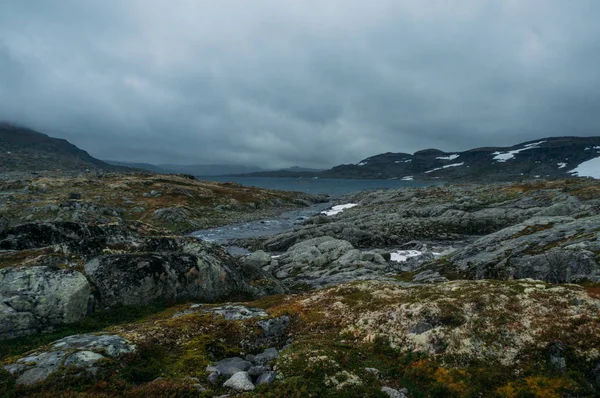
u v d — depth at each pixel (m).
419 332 20.11
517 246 43.91
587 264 31.70
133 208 112.88
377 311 23.59
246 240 87.75
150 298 29.98
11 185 133.62
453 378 16.78
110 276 29.06
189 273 33.12
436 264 52.12
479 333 18.97
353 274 52.03
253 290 37.12
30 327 22.98
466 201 126.19
